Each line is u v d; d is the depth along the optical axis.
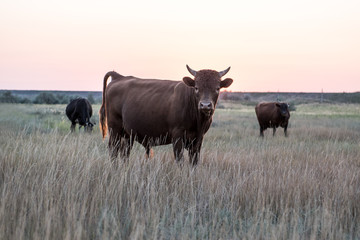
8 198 5.05
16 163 6.80
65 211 4.87
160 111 8.08
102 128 10.18
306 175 6.96
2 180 6.04
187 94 7.62
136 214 4.77
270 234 4.55
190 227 4.74
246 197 5.74
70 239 4.11
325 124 25.36
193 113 7.60
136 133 8.80
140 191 5.55
